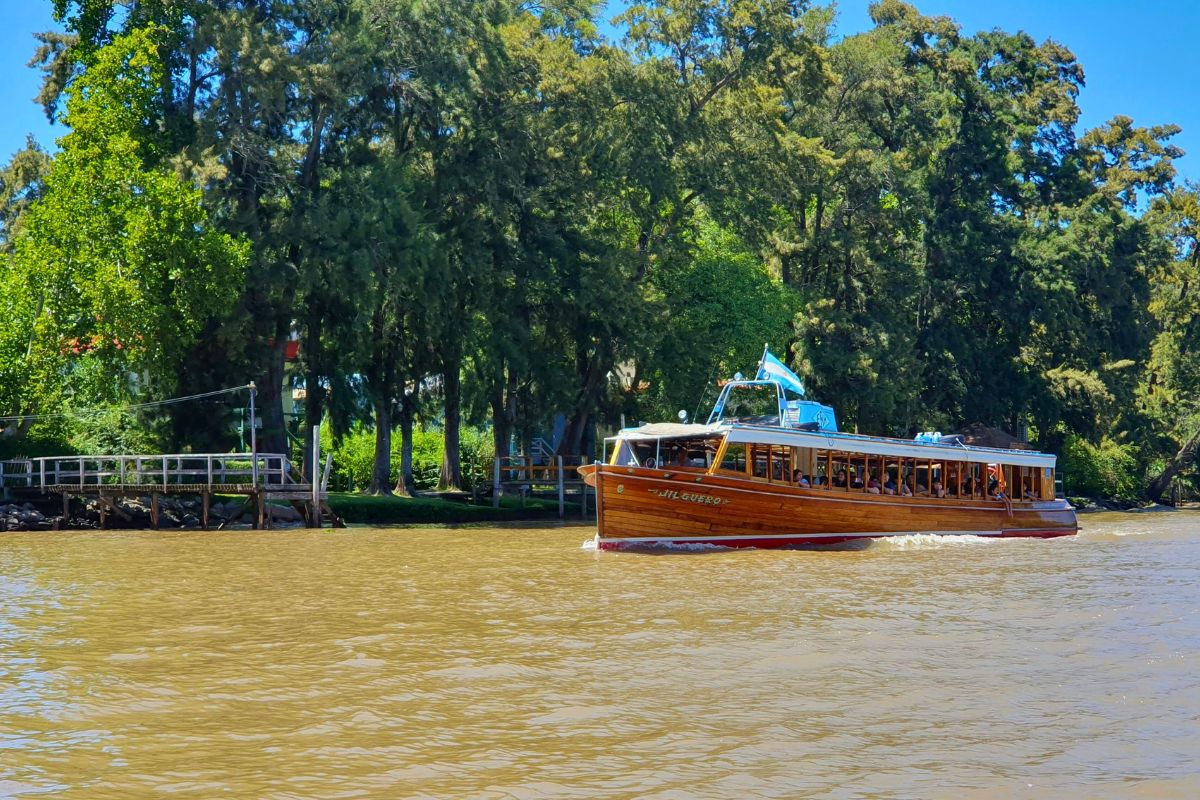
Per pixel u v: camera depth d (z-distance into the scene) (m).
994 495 36.25
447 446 53.84
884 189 64.94
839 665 13.68
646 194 54.34
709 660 14.00
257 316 44.94
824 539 31.86
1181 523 48.53
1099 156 80.38
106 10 46.50
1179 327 82.06
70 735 10.66
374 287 43.31
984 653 14.41
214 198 42.88
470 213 49.53
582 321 52.00
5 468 42.50
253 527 39.44
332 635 15.90
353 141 48.84
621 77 51.78
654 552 29.64
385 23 47.25
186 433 44.41
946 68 69.00
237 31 43.41
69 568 25.28
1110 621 17.00
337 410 48.72
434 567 25.50
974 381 69.88
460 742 10.39
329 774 9.46
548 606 18.83
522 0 56.09
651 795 8.94
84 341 42.75
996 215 70.94
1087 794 8.95
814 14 66.31
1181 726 10.88
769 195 56.72
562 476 47.91
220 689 12.51
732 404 57.66
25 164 52.31
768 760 9.83
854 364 58.97
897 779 9.32
